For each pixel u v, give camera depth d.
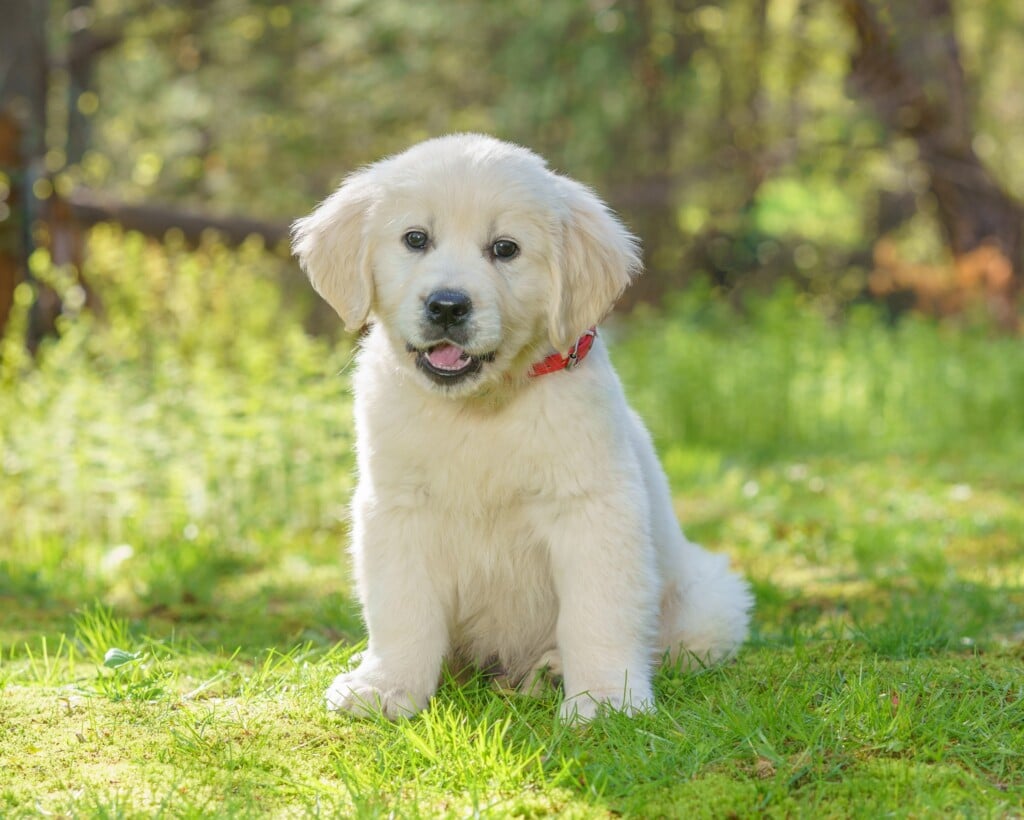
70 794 3.37
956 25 19.20
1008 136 24.72
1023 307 15.97
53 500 7.87
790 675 4.25
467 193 4.03
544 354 4.10
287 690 4.25
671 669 4.39
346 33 17.23
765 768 3.50
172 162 18.84
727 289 19.42
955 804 3.23
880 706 3.77
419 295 3.92
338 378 8.75
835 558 7.41
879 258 18.22
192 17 18.78
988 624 5.48
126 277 10.45
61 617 5.80
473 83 18.08
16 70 14.40
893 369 12.91
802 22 18.69
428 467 4.04
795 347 12.68
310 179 18.91
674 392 11.88
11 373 8.43
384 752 3.56
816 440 12.11
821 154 18.47
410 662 4.09
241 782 3.48
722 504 9.09
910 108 18.09
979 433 12.38
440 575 4.19
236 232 11.98
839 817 3.19
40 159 10.66
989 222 18.81
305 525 8.15
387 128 18.67
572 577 4.02
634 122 17.31
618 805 3.30
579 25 16.00
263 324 11.23
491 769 3.47
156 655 4.65
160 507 7.82
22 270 9.80
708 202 18.73
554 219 4.09
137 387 8.24
